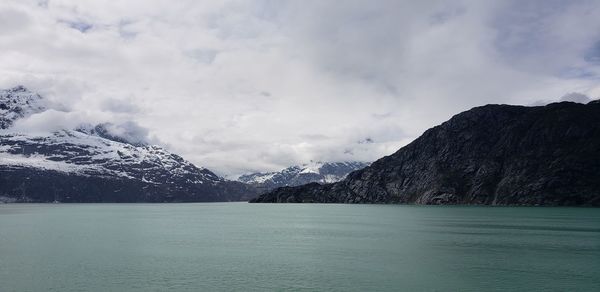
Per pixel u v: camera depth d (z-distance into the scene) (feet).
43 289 240.94
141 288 242.78
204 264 306.96
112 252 359.25
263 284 250.57
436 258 320.70
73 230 549.95
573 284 243.19
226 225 634.84
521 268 283.38
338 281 255.29
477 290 233.35
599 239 415.03
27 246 391.65
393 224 608.19
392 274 270.46
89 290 239.30
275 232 518.78
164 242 421.59
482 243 393.70
